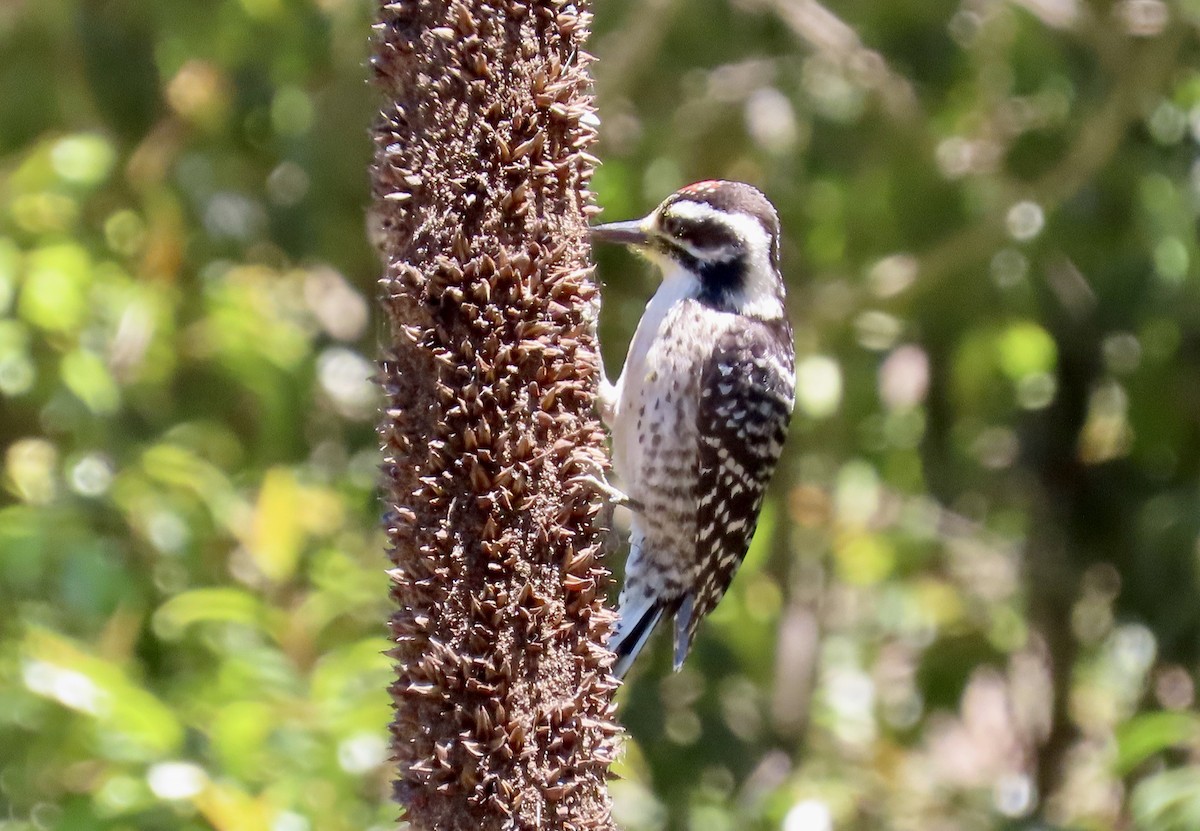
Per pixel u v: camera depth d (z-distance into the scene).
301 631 9.77
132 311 10.55
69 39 12.34
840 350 12.91
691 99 13.37
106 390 9.91
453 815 5.52
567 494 5.76
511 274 5.70
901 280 12.56
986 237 12.26
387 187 5.79
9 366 10.03
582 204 6.01
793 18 12.38
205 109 11.73
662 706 12.57
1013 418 14.00
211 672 9.80
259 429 11.95
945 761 15.77
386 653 5.72
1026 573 13.96
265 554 9.92
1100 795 14.79
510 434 5.66
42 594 9.47
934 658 13.54
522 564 5.63
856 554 12.64
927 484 14.18
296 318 12.10
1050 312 13.39
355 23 12.16
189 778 7.93
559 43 5.86
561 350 5.80
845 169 13.14
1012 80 13.02
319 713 8.66
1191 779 9.89
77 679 8.31
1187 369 12.89
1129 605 13.54
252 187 12.88
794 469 13.13
